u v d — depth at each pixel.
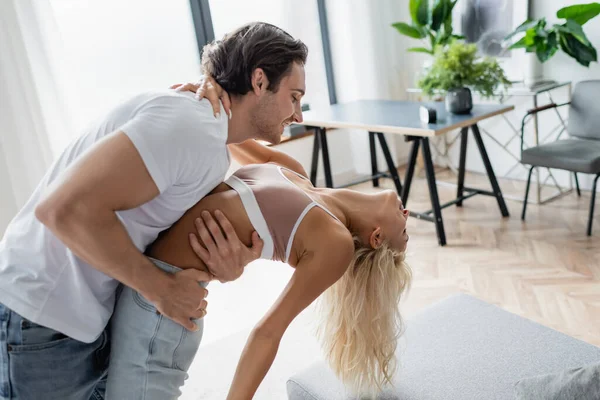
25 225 1.30
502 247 3.40
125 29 3.81
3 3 3.01
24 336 1.28
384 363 1.51
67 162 1.28
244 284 3.32
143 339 1.33
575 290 2.84
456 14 4.45
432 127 3.33
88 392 1.44
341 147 4.91
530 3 4.04
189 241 1.35
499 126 4.46
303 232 1.35
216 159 1.26
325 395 1.58
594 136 3.68
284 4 4.49
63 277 1.27
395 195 1.61
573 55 3.71
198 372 2.51
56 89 3.27
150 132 1.13
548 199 4.01
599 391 1.23
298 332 2.70
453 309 1.90
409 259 3.40
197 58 4.12
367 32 4.60
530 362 1.59
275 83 1.32
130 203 1.13
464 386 1.53
